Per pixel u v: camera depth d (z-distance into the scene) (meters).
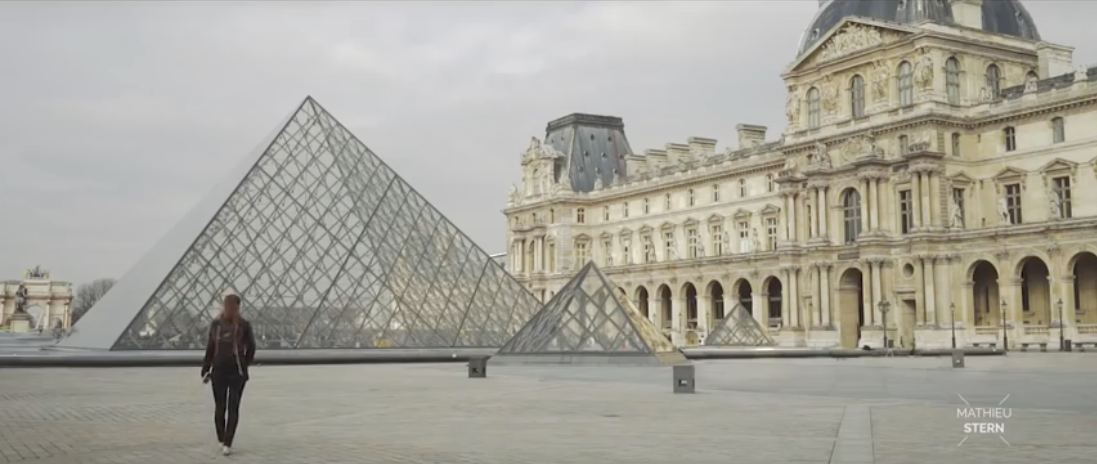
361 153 91.94
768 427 26.78
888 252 118.19
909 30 115.75
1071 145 107.44
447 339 82.00
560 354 66.62
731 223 155.62
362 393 40.94
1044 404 34.69
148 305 73.31
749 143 164.50
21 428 27.00
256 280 78.38
